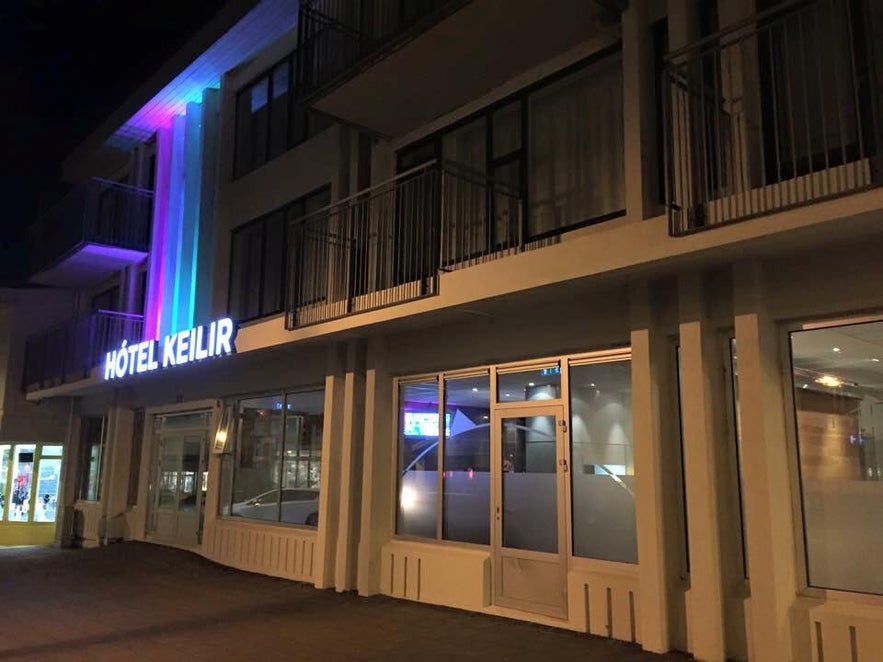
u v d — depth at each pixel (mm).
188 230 14250
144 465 15500
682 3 6473
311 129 11570
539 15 7281
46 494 19453
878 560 5449
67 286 19453
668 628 6328
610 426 7262
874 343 5602
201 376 13734
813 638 5496
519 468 8070
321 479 10289
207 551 12773
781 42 6098
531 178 8281
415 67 8281
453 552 8547
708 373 6305
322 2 10375
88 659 6789
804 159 5855
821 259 5770
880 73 5207
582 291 7191
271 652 6863
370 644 7008
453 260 8844
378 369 9688
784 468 5914
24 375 19469
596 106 7707
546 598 7543
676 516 6531
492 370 8508
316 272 10602
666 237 5953
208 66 13375
